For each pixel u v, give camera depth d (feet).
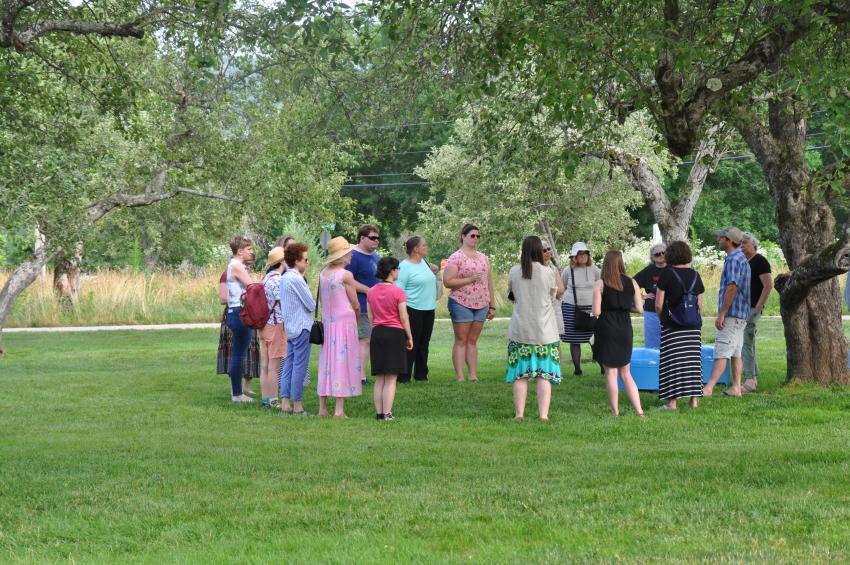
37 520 20.24
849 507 19.98
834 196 39.04
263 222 97.25
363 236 44.75
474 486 23.08
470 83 33.65
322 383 35.94
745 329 41.37
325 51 30.19
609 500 21.13
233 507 21.15
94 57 43.19
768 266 40.68
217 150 74.69
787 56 33.58
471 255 45.39
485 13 34.42
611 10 32.14
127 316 97.50
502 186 101.50
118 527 19.62
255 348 40.88
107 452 28.02
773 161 42.34
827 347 42.16
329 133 36.50
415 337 45.39
